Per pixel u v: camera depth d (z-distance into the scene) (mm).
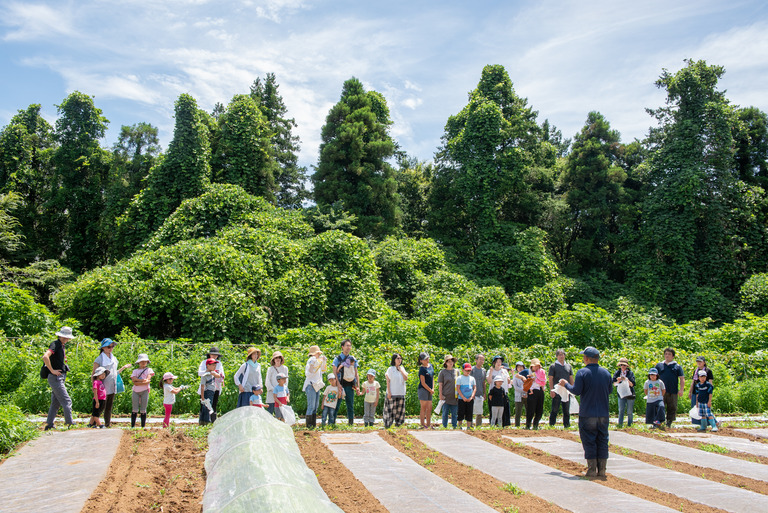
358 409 13633
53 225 37344
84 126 38906
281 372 9969
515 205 37000
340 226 30125
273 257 22469
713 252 30516
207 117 33469
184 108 28906
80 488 5605
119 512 5020
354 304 22547
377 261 28062
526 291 29906
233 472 5566
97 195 37531
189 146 28484
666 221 30516
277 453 6160
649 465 7688
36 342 14000
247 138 31875
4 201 32938
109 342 10031
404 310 27578
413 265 28672
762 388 16203
